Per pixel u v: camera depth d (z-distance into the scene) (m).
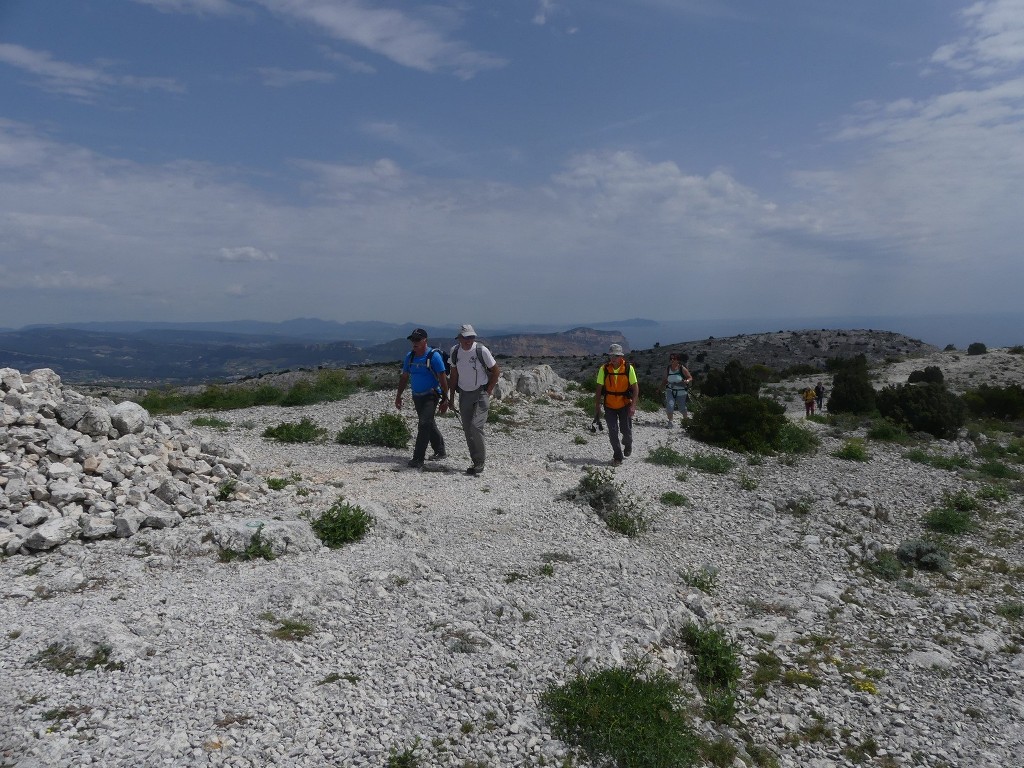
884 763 4.87
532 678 4.94
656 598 6.81
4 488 6.81
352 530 7.38
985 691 6.00
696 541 9.14
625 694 4.67
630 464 12.58
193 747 3.80
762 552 9.02
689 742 4.46
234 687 4.41
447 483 10.08
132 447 8.06
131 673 4.45
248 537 6.75
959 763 4.95
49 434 7.68
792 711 5.38
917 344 78.25
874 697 5.70
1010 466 16.42
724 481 12.20
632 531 8.90
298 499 8.42
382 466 10.84
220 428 13.71
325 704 4.34
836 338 81.69
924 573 8.95
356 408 16.95
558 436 15.05
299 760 3.82
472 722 4.38
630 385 12.25
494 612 5.96
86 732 3.82
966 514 11.68
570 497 9.69
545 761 4.12
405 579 6.43
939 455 16.45
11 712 3.95
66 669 4.45
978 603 8.00
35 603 5.38
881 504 11.61
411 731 4.22
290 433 12.62
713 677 5.61
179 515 7.24
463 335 10.34
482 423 10.61
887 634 7.02
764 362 71.19
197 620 5.24
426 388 10.64
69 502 6.91
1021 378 45.47
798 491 11.83
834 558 9.03
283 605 5.59
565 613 6.14
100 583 5.82
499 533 8.19
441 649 5.19
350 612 5.68
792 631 6.82
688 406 18.20
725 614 7.02
